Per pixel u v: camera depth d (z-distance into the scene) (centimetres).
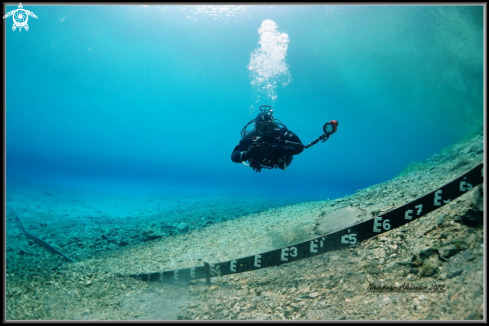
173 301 344
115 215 1219
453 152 784
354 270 313
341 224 460
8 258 621
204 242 598
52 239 812
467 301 213
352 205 581
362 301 265
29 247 722
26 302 324
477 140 749
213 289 358
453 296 225
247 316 286
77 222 1052
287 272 355
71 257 641
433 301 232
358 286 287
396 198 519
